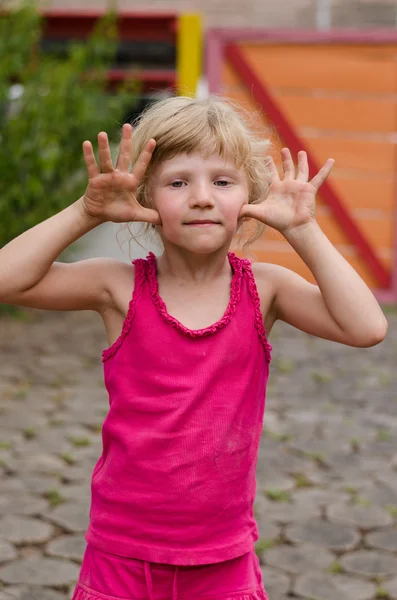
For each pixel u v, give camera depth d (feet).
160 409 5.23
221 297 5.46
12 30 22.12
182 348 5.26
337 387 16.10
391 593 8.55
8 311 22.97
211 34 24.40
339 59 24.26
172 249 5.43
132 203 5.27
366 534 9.88
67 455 12.11
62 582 8.63
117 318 5.57
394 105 24.26
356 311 5.30
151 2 31.37
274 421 13.93
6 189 21.97
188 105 5.39
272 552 9.36
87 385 16.01
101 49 22.81
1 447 12.39
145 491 5.24
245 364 5.37
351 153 24.54
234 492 5.34
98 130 22.66
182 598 5.36
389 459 12.31
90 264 5.60
